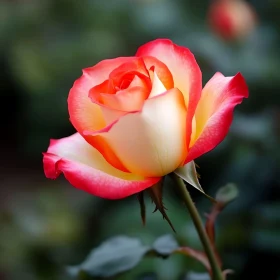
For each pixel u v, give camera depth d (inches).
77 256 39.4
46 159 15.3
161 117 14.5
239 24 38.8
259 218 26.9
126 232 36.5
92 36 61.2
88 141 14.8
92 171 14.6
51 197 52.2
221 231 27.1
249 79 35.8
